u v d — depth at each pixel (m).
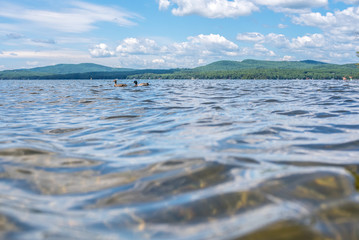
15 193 2.32
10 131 5.67
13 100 14.23
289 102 10.88
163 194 2.21
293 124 5.66
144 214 1.86
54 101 13.45
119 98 14.45
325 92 17.73
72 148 4.04
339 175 2.31
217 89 24.28
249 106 9.52
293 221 1.62
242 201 1.95
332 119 6.34
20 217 1.81
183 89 24.91
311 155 3.28
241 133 4.80
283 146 3.79
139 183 2.48
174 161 3.05
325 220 1.62
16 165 3.09
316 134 4.63
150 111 8.89
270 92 18.52
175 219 1.77
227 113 7.69
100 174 2.78
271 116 6.97
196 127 5.60
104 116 8.00
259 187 2.16
